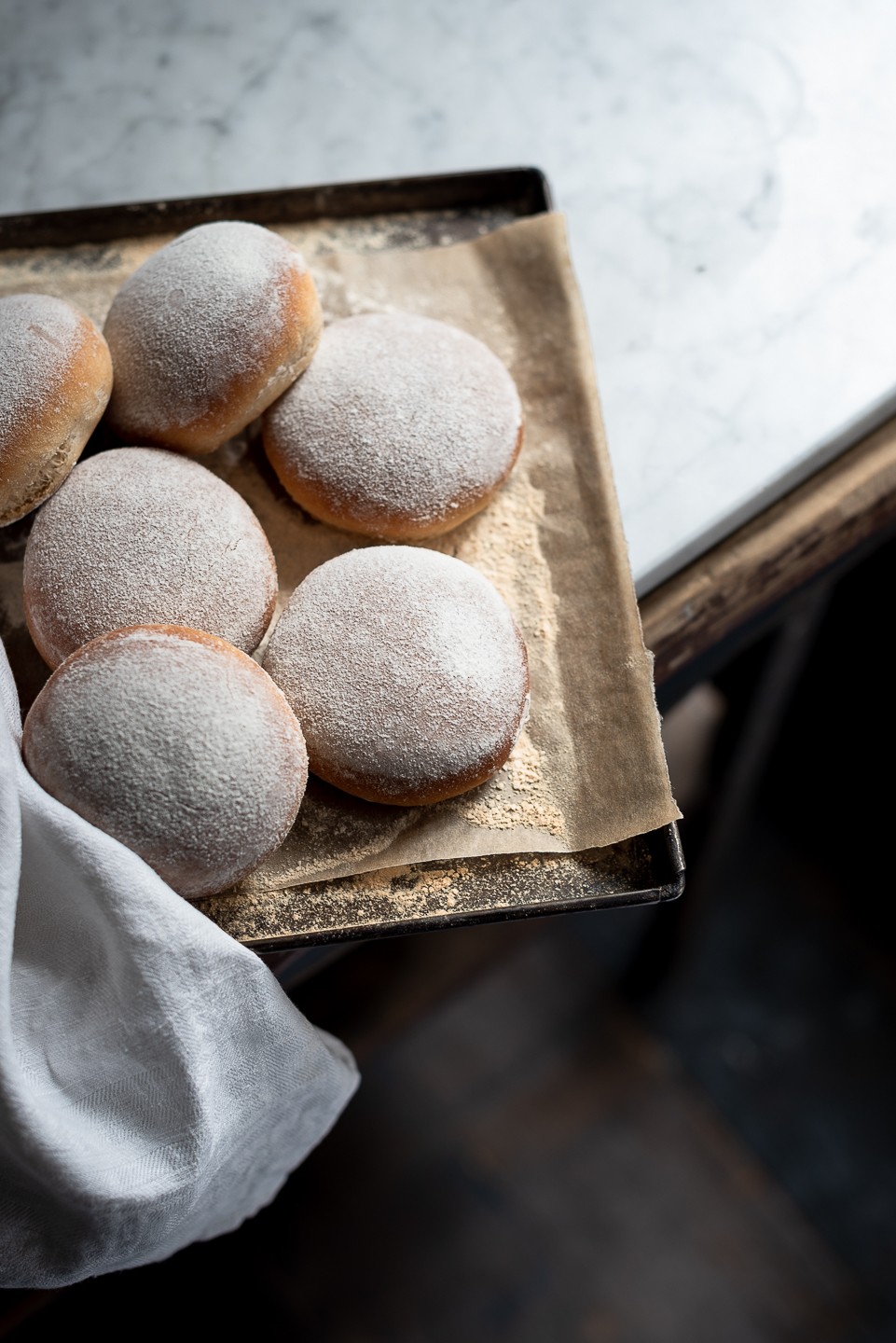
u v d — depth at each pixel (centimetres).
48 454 71
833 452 82
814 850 131
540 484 78
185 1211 69
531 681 74
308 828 71
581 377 79
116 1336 107
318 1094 72
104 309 80
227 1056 68
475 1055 122
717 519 79
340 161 89
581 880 71
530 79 91
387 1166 116
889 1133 121
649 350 83
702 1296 113
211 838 66
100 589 70
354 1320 110
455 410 75
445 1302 111
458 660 70
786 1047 125
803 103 90
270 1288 110
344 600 72
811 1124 122
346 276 81
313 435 75
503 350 80
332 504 74
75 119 90
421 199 83
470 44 92
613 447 81
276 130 90
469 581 73
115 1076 67
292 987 84
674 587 79
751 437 81
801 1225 117
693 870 108
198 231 75
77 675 67
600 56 91
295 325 74
